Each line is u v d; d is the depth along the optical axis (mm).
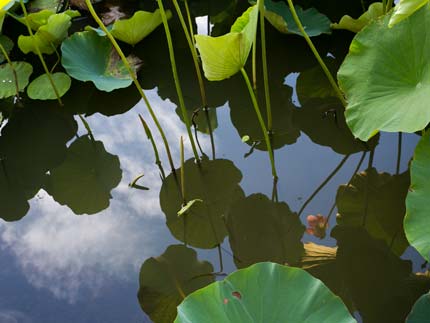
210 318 1028
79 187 2047
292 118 2148
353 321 1001
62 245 1817
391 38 1406
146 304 1518
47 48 2447
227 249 1654
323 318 1013
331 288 1435
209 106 2299
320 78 2324
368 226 1654
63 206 1976
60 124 2326
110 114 2373
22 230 1895
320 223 1688
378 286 1423
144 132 2275
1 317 1541
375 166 1896
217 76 1633
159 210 1868
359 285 1434
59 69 2580
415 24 1346
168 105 2357
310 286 1062
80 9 2877
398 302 1363
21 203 2000
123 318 1496
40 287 1655
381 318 1320
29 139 2266
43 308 1574
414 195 1199
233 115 2232
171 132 2246
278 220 1737
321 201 1788
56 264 1742
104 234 1830
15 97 2465
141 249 1730
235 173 1960
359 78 1462
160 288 1562
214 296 1064
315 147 2010
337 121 2102
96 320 1508
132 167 2100
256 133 2125
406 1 1178
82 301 1584
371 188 1803
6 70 2428
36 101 2438
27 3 2920
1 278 1697
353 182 1841
